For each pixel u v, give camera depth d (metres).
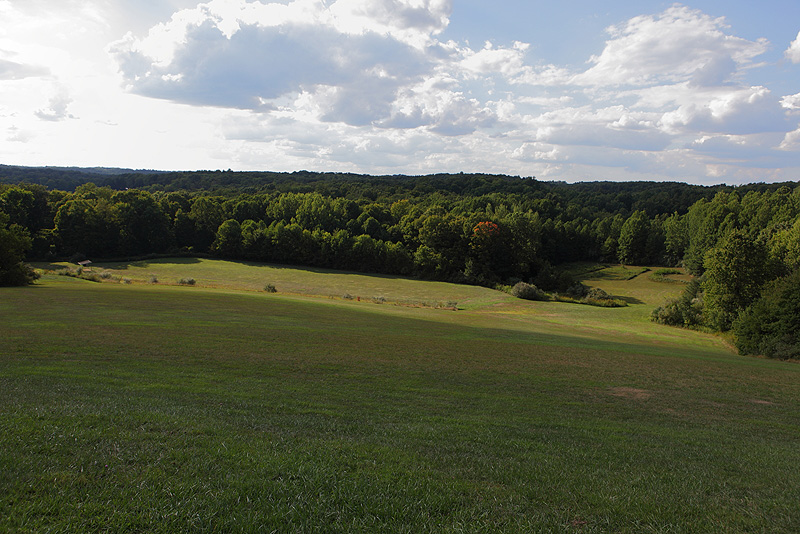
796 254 57.31
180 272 86.12
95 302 39.19
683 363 29.73
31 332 23.41
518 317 62.69
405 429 11.06
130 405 10.69
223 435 8.81
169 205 112.88
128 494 5.89
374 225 108.56
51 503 5.51
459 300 73.31
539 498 7.09
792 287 40.47
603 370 24.92
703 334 55.38
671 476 8.91
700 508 7.07
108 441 7.75
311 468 7.25
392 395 15.93
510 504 6.67
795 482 9.04
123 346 21.30
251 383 15.98
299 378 17.73
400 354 25.41
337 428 10.63
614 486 7.94
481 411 14.50
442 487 7.06
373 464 7.87
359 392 16.02
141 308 37.28
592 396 18.58
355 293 74.62
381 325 39.38
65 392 11.87
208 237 109.62
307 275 89.38
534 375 22.16
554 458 9.55
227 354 21.48
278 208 115.38
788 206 84.19
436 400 15.69
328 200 122.25
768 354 40.41
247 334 28.14
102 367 16.62
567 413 15.26
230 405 12.23
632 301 80.62
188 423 9.37
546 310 69.31
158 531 5.14
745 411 17.78
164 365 17.98
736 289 54.31
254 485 6.47
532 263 100.69
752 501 7.65
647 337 51.66
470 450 9.62
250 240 100.88
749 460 10.70
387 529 5.57
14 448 7.01
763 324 41.31
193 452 7.59
